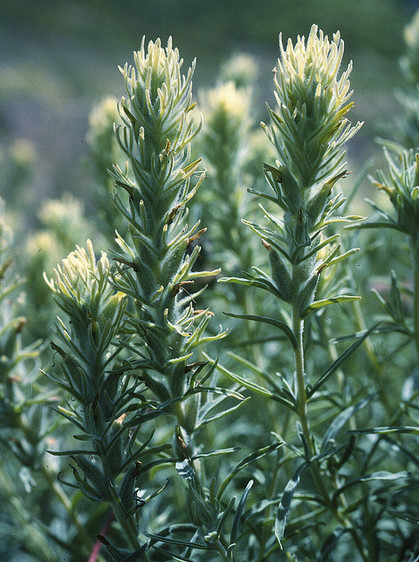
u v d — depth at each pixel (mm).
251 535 445
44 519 563
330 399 464
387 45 4875
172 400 368
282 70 360
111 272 375
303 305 371
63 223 645
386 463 556
